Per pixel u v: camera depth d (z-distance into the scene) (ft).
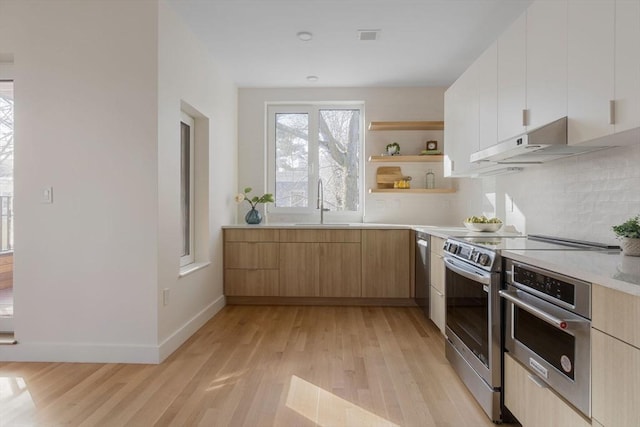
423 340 9.85
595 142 5.65
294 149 15.52
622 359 3.48
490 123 8.64
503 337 6.02
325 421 6.07
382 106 14.99
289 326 11.03
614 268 4.12
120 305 8.40
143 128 8.36
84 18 8.39
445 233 9.75
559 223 7.95
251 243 13.29
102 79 8.38
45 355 8.46
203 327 10.95
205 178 11.75
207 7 9.06
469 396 6.89
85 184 8.39
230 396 6.86
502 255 6.04
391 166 15.06
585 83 5.39
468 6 9.06
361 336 10.16
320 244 13.20
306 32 10.35
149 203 8.36
